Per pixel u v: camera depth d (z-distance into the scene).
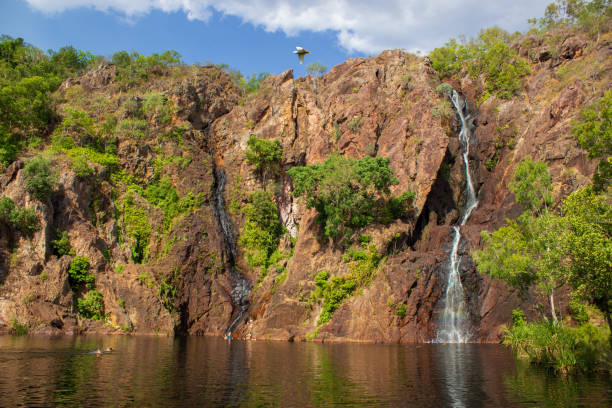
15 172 52.22
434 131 60.00
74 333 47.62
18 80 74.44
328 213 55.38
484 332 47.34
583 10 72.06
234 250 63.66
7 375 22.03
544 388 20.92
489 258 38.38
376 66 72.19
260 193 66.00
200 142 70.75
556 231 27.72
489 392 19.94
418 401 18.09
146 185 63.66
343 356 33.22
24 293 47.53
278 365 27.86
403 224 55.59
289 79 76.56
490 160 63.53
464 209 61.00
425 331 47.88
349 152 64.88
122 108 68.00
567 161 51.09
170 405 16.78
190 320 55.62
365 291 50.34
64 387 19.44
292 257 58.44
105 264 53.41
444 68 78.19
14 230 49.78
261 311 54.75
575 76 60.97
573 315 41.75
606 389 20.70
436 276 50.53
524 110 64.00
